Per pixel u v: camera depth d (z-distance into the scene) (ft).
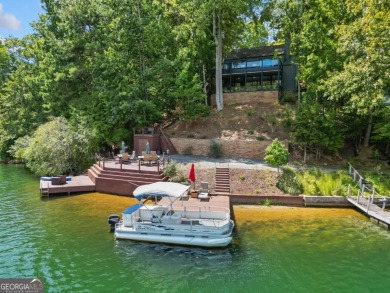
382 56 62.90
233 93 133.80
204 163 87.97
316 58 90.79
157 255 44.27
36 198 74.69
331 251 44.93
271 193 70.90
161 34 120.67
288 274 38.70
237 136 103.45
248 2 113.60
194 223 50.96
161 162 89.35
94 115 112.98
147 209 53.31
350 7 78.07
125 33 110.11
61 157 93.66
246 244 47.55
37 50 144.15
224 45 139.85
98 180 80.48
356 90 74.54
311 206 67.92
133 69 117.39
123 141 111.34
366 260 42.16
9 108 154.10
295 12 103.24
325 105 91.45
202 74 136.87
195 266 40.98
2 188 86.74
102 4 115.55
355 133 91.45
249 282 36.94
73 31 117.19
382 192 69.62
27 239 49.16
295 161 90.99
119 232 49.37
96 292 34.83
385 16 62.54
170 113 127.03
